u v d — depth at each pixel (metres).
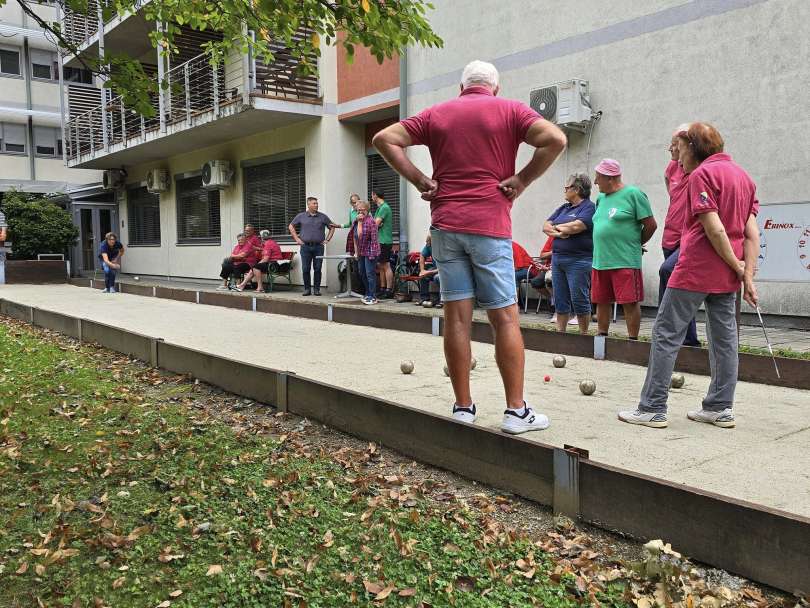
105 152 21.00
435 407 4.85
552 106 10.29
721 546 2.58
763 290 8.65
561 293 7.63
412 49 13.16
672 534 2.73
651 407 4.34
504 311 4.13
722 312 4.28
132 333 7.16
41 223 22.36
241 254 15.80
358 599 2.47
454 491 3.44
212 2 6.29
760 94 8.45
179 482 3.56
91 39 20.59
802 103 8.10
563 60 10.60
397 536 2.87
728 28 8.67
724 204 4.13
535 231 11.29
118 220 25.69
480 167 4.02
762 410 4.76
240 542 2.90
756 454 3.76
